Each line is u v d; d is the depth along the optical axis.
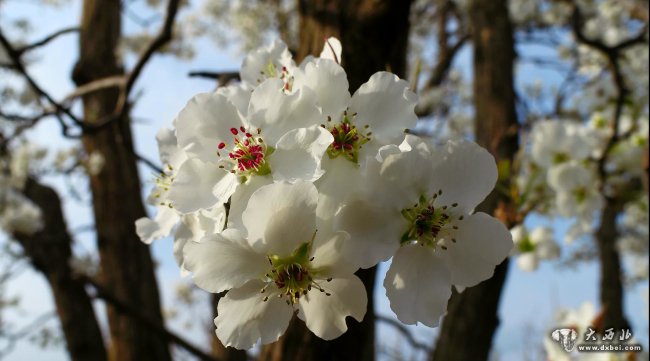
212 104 0.14
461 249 0.13
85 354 0.52
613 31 0.49
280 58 0.16
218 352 0.43
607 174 0.31
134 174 0.49
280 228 0.12
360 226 0.13
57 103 0.26
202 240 0.12
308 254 0.13
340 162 0.13
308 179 0.13
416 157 0.13
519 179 0.29
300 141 0.13
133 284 0.46
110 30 0.52
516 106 0.35
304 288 0.13
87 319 0.54
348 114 0.14
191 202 0.13
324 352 0.18
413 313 0.13
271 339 0.13
